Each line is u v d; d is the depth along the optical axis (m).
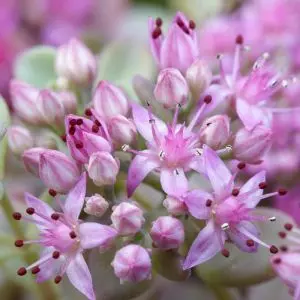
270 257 0.08
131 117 0.09
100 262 0.08
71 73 0.09
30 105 0.09
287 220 0.09
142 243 0.08
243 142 0.08
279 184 0.10
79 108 0.09
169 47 0.09
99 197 0.08
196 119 0.08
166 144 0.08
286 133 0.10
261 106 0.09
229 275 0.09
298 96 0.10
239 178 0.10
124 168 0.09
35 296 0.10
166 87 0.08
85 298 0.09
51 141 0.09
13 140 0.09
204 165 0.08
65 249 0.08
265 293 0.10
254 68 0.09
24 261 0.10
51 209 0.08
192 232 0.08
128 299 0.08
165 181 0.08
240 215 0.08
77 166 0.08
